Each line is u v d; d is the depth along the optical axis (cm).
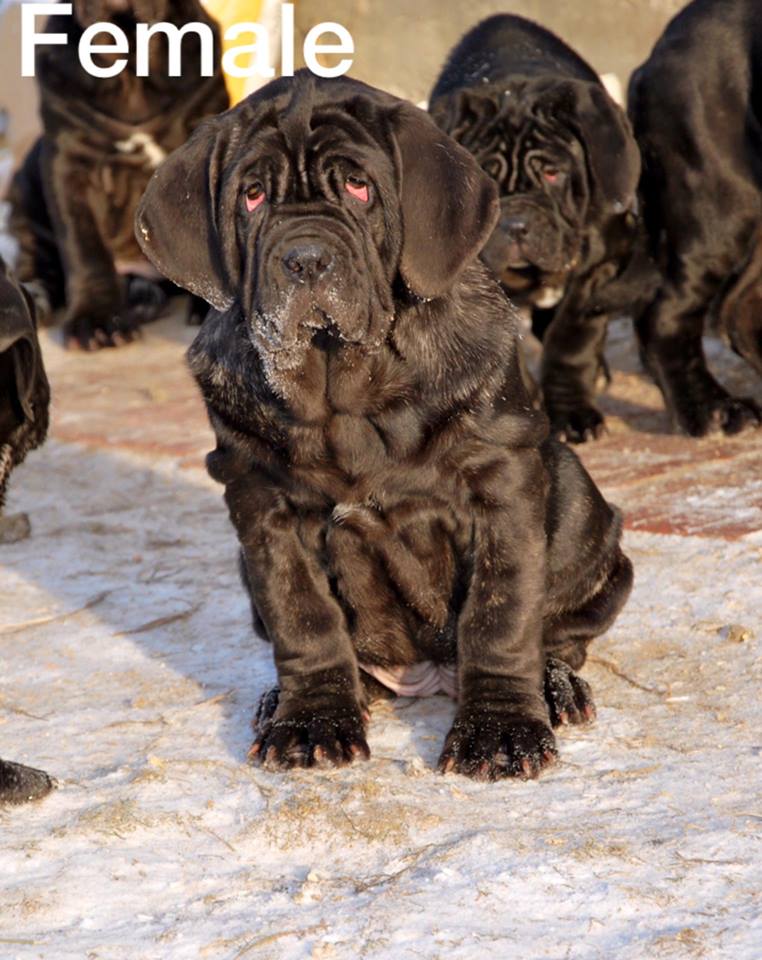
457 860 582
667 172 1150
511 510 677
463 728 679
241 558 764
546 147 1135
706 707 720
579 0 1673
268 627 705
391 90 1784
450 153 656
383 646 741
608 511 772
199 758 696
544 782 654
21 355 686
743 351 1167
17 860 604
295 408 660
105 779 677
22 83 1925
